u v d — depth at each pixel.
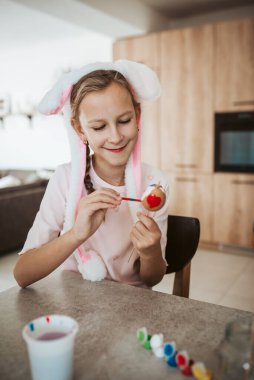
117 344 0.65
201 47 3.52
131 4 3.75
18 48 5.95
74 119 0.92
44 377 0.52
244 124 3.39
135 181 1.02
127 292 0.87
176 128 3.79
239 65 3.34
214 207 3.68
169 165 3.89
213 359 0.60
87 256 0.96
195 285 2.77
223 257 3.44
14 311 0.79
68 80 0.91
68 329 0.56
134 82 0.96
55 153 6.07
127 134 0.89
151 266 0.96
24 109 6.27
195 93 3.62
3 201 3.61
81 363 0.59
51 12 3.36
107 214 1.04
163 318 0.74
